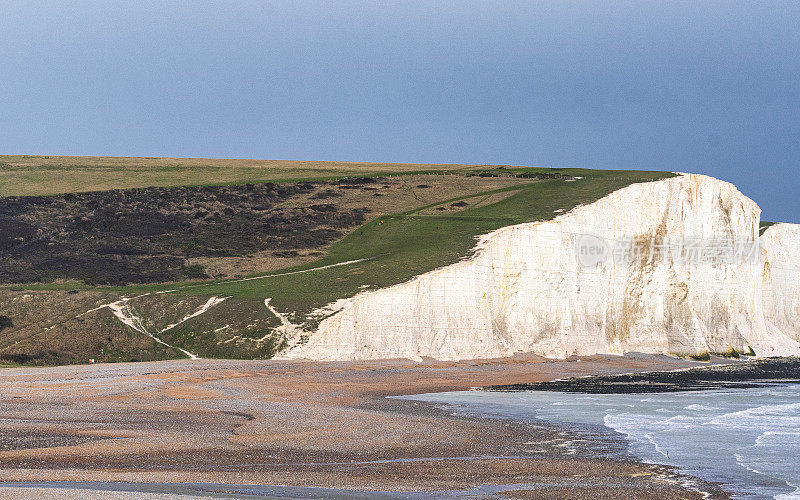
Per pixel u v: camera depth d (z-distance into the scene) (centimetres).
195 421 7450
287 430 7069
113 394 9362
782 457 6425
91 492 4391
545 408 9338
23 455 5481
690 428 7956
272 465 5481
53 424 6969
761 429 7969
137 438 6359
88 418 7431
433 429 7394
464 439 6875
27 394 9175
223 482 4878
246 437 6612
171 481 4847
